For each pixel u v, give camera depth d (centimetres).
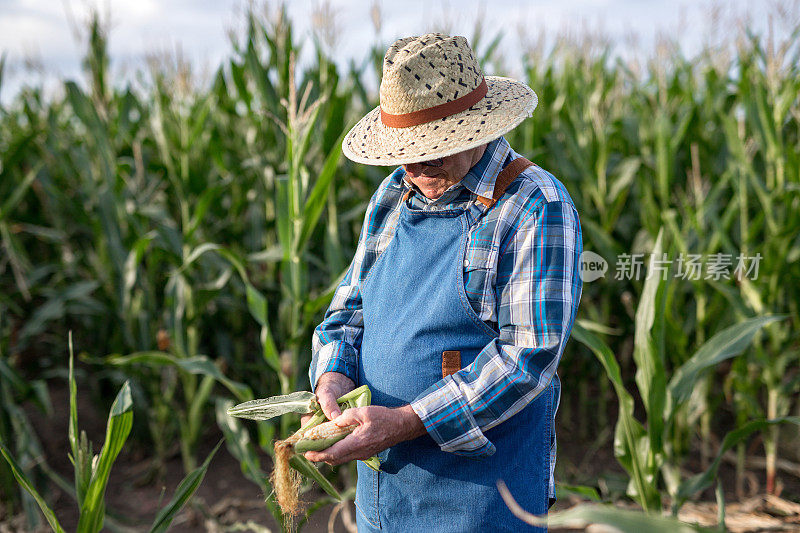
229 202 469
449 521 145
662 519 87
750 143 380
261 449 376
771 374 322
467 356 139
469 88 134
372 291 157
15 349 349
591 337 216
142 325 345
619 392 219
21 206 473
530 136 397
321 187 254
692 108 390
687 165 412
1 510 312
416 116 134
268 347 261
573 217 137
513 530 142
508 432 141
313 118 249
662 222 342
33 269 418
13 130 536
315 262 348
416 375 142
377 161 135
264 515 310
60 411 427
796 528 289
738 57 438
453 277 138
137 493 337
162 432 348
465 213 140
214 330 395
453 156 134
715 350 228
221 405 272
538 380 130
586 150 402
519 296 133
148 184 414
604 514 89
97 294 389
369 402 146
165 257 331
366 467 158
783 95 335
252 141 454
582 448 382
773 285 321
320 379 160
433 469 144
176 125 419
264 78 360
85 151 412
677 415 332
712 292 371
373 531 158
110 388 388
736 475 345
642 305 217
